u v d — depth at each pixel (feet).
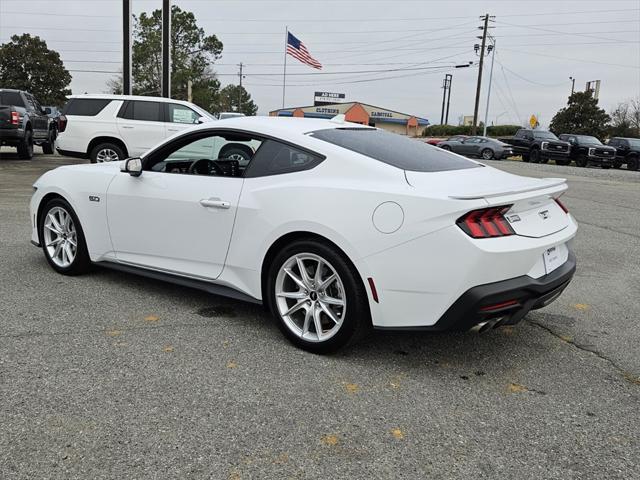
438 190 10.84
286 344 12.62
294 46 118.52
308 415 9.63
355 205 11.28
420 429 9.36
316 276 11.95
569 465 8.54
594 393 10.91
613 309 16.12
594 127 169.17
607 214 35.19
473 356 12.43
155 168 15.11
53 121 65.51
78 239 16.52
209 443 8.70
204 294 15.89
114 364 11.25
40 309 14.14
